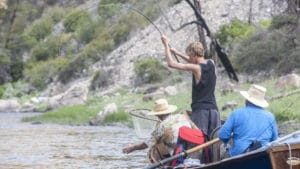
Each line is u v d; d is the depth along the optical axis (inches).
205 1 5698.8
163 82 4763.8
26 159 1879.9
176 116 1077.8
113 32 6328.7
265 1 5339.6
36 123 3698.3
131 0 3973.9
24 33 7534.5
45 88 6402.6
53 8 7864.2
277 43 3885.3
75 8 7416.3
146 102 3826.3
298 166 891.4
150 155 1096.8
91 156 1931.6
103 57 6107.3
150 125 1178.0
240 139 984.3
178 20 5349.4
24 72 7052.2
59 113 3846.0
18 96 6446.9
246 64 3978.8
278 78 3432.6
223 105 2874.0
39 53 7042.3
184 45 5049.2
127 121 3371.1
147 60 5118.1
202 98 1069.1
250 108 997.8
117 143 2365.9
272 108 2541.8
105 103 4148.6
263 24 4800.7
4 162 1814.7
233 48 4298.7
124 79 5329.7
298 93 2701.8
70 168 1670.8
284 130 2190.0
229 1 5565.9
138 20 6131.9
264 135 984.9
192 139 1052.5
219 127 1059.3
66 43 6820.9
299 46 3782.0
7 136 2755.9
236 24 4714.6
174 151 1058.7
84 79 5989.2
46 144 2357.3
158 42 5674.2
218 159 1069.1
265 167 904.3
